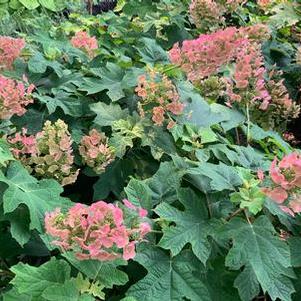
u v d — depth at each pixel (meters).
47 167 0.80
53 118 0.97
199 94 1.04
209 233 0.70
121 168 0.91
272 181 0.68
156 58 1.17
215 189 0.71
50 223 0.60
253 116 1.13
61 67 1.05
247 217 0.70
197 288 0.67
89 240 0.59
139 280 0.71
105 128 0.95
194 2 1.33
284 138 1.34
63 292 0.60
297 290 0.74
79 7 1.83
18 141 0.81
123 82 0.98
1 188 0.74
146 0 1.47
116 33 1.35
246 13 1.59
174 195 0.77
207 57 0.96
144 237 0.70
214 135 0.92
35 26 1.34
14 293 0.64
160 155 0.89
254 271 0.65
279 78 1.32
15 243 0.78
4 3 1.68
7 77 0.99
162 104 0.90
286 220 0.74
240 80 0.99
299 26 1.58
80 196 0.94
